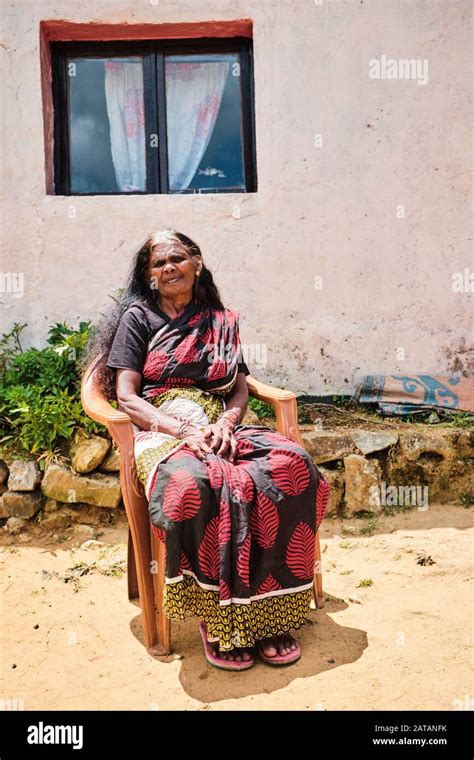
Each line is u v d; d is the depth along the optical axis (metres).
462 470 4.12
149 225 4.56
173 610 2.36
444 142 4.61
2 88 4.49
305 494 2.50
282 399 2.94
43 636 2.76
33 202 4.53
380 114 4.59
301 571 2.51
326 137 4.58
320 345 4.68
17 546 3.61
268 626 2.49
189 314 2.91
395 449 4.07
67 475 3.74
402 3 4.54
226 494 2.38
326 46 4.54
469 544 3.52
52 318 4.59
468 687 2.36
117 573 3.29
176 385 2.84
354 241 4.64
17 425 3.97
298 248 4.63
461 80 4.58
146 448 2.59
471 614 2.84
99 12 4.48
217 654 2.54
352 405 4.64
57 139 4.77
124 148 4.82
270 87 4.55
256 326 4.66
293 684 2.40
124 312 2.93
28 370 4.24
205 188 4.84
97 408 2.71
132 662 2.58
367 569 3.29
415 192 4.62
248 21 4.53
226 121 4.81
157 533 2.47
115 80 4.78
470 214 4.64
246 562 2.37
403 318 4.68
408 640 2.66
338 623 2.80
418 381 4.61
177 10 4.50
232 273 4.62
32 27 4.46
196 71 4.80
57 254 4.56
